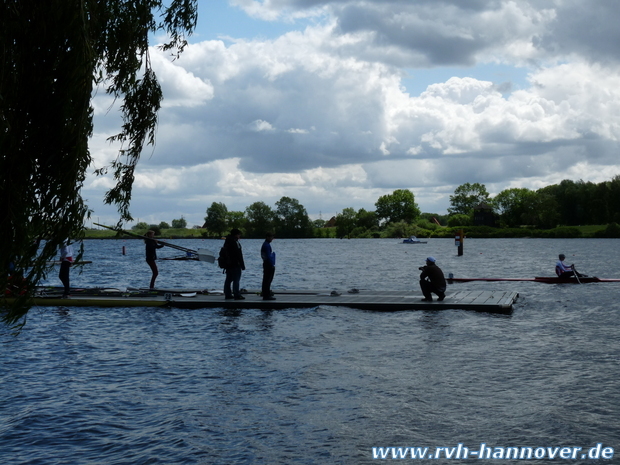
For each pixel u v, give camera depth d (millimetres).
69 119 4602
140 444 7266
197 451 7023
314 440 7359
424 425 7863
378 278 36094
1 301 4617
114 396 9234
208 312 18203
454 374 10445
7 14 4426
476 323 16219
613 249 90438
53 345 13070
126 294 20656
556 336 14211
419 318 17062
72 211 4660
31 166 4547
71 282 32156
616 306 19953
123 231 5879
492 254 75625
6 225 4398
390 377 10242
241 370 10797
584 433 7527
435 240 168250
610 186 166000
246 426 7855
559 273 30062
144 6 5762
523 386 9633
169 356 12000
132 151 5887
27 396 9219
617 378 10117
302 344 13203
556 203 171250
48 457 6910
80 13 4633
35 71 4582
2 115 4289
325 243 151750
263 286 19641
